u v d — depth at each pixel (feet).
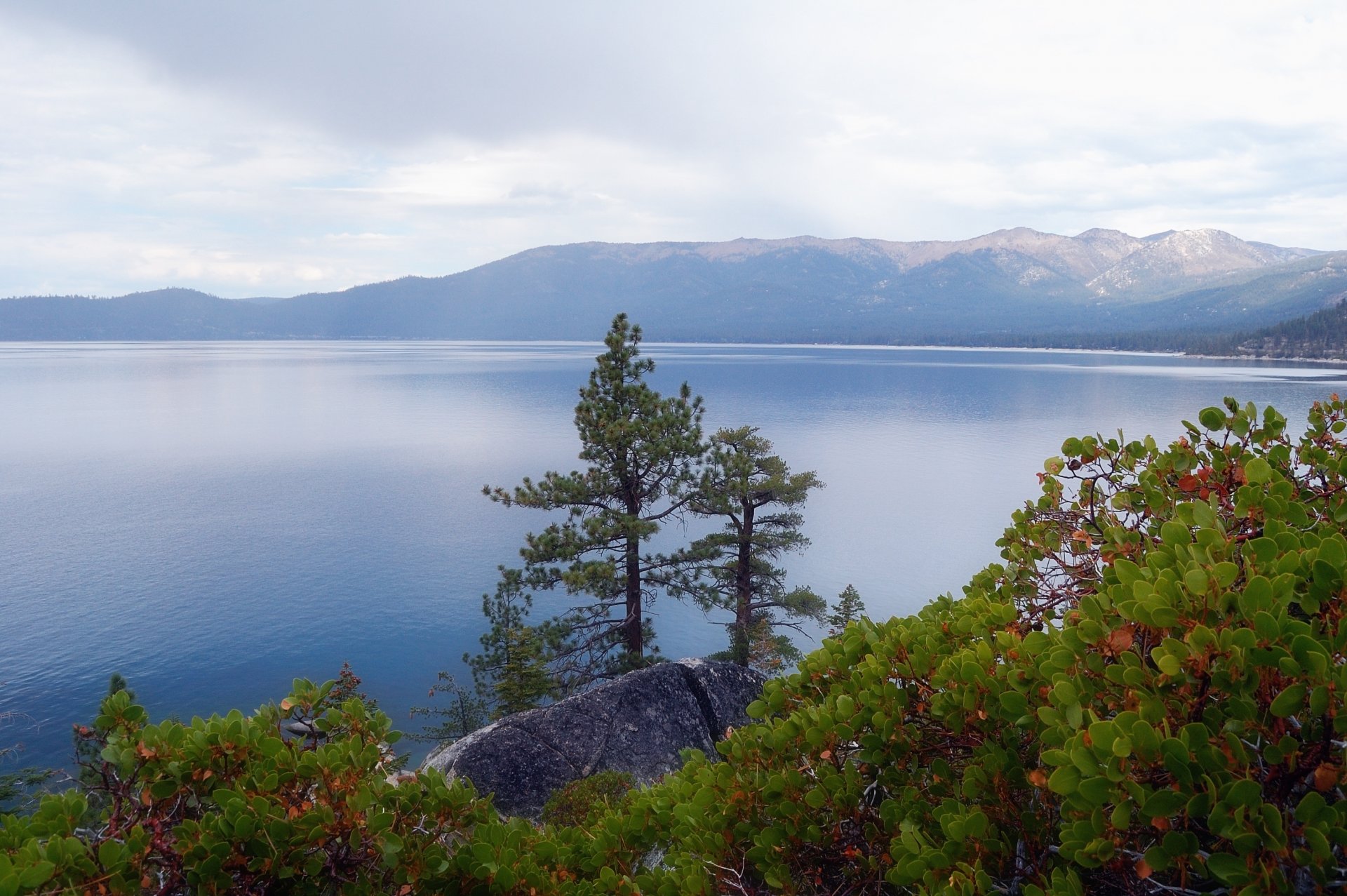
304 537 364.38
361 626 256.52
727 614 276.41
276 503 432.25
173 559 327.47
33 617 258.78
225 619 260.62
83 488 467.93
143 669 221.05
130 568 315.17
